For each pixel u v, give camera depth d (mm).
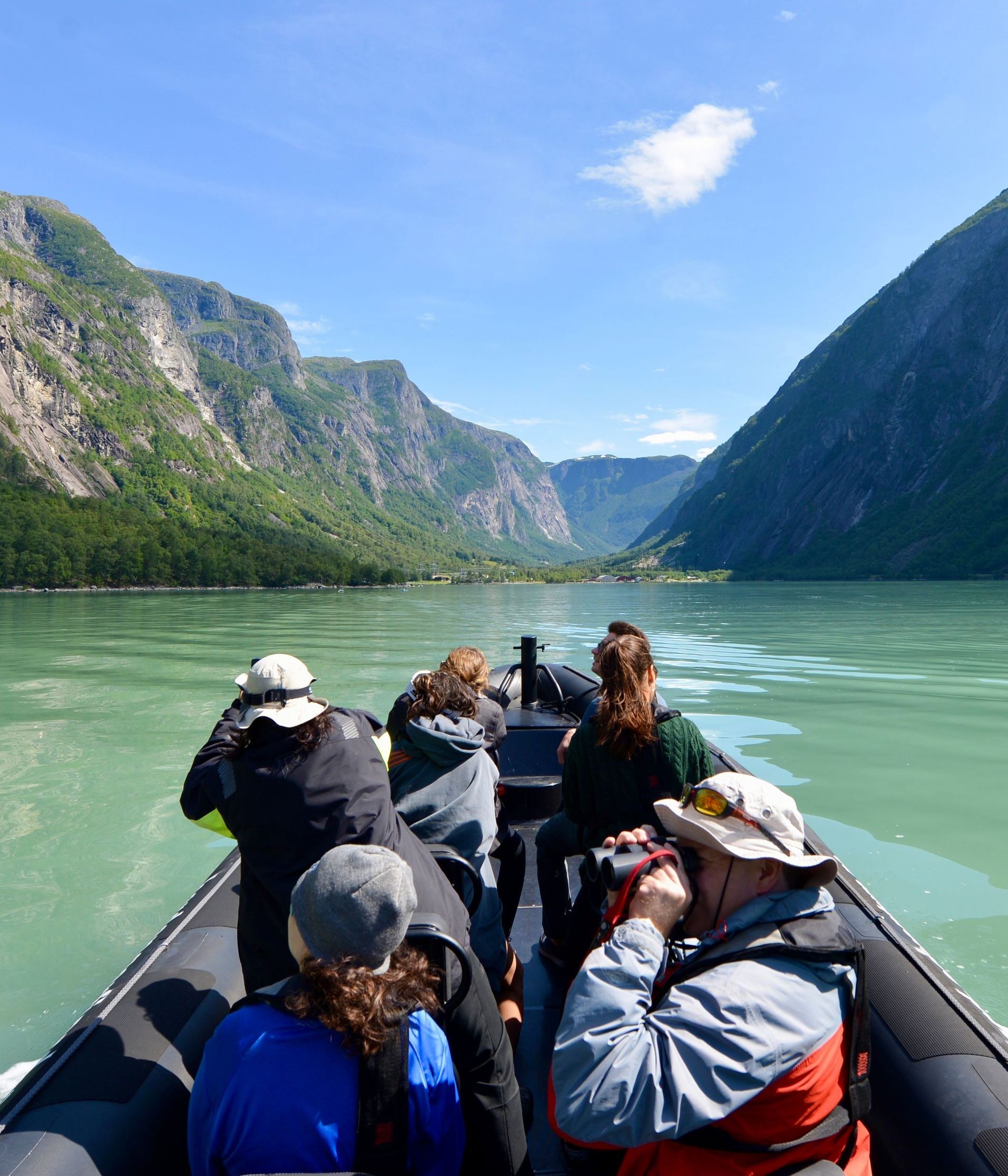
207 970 2543
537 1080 2398
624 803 2457
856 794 6758
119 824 6051
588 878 1934
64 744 8766
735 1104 1354
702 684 13297
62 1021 3451
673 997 1448
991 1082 1965
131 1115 1864
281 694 1912
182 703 11508
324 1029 1346
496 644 22250
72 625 29938
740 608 44438
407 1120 1306
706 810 1582
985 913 4363
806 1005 1426
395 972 1374
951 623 29578
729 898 1583
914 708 10938
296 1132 1284
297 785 1831
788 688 12781
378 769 1940
